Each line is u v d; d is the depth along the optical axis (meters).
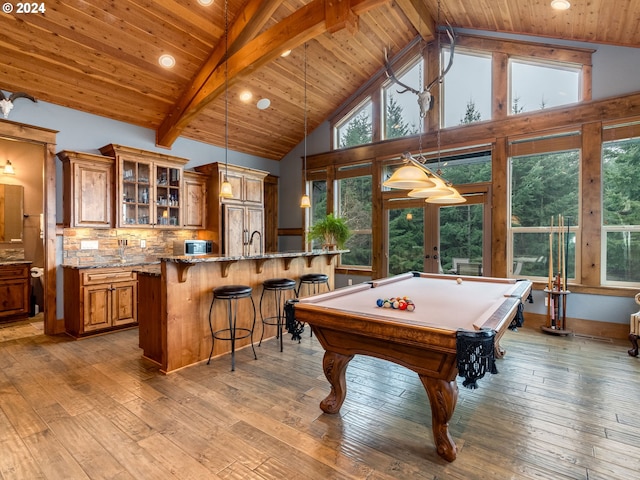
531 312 4.66
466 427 2.24
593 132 4.24
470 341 1.61
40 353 3.65
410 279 3.87
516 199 4.84
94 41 3.86
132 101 4.77
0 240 5.62
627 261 4.14
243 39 4.15
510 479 1.76
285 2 4.26
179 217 5.34
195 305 3.39
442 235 5.43
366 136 6.27
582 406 2.50
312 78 5.58
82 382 2.93
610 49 4.16
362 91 6.22
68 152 4.20
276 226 7.43
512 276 4.85
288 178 7.32
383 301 2.35
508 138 4.83
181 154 5.77
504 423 2.29
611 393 2.70
